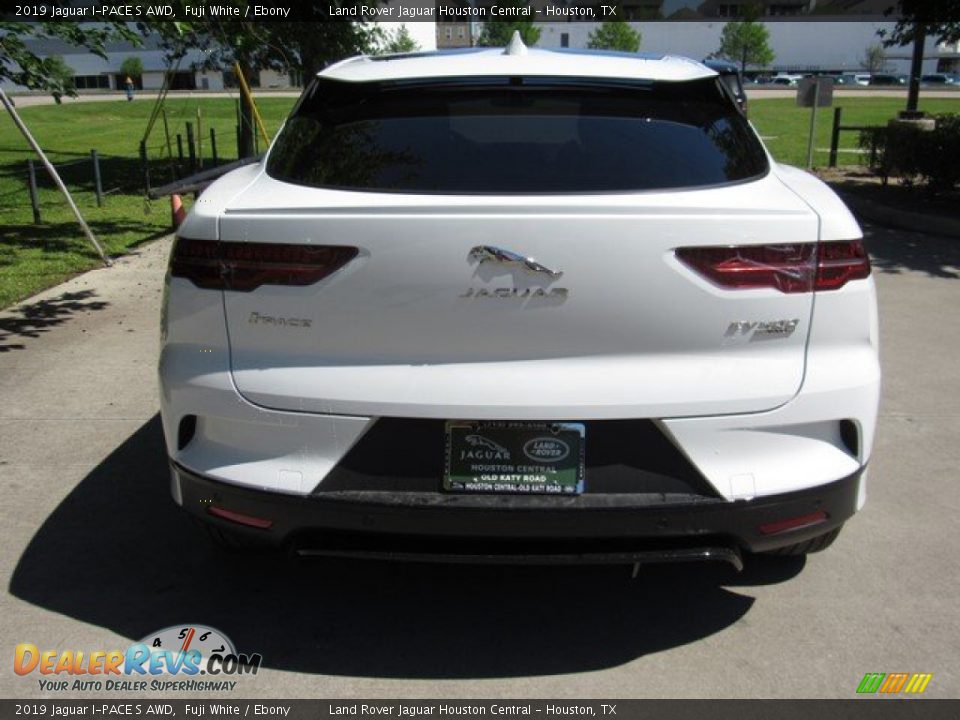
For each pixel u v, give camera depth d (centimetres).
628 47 7269
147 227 1112
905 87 6531
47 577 332
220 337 261
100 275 838
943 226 1009
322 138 301
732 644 294
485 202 247
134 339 630
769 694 270
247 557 346
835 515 267
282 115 3262
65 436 461
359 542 263
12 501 390
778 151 1866
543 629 303
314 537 265
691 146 292
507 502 253
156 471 422
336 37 1559
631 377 250
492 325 247
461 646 294
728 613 312
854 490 269
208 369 263
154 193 690
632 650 292
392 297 247
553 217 240
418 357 252
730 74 705
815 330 257
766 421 255
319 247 246
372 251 244
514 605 317
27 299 743
